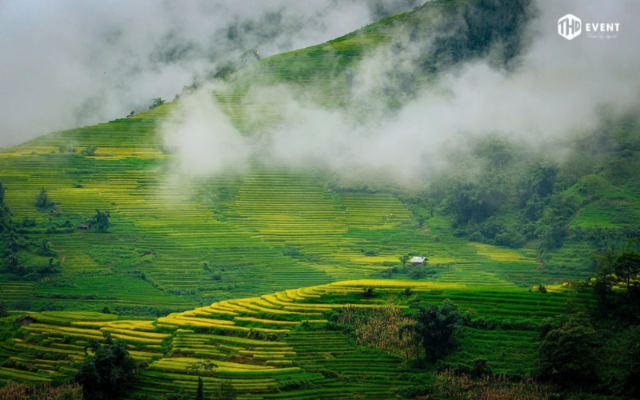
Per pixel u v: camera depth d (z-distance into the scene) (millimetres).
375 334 107250
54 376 101750
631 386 85062
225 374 97000
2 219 192625
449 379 93562
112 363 94938
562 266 178250
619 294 104375
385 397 92250
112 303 152250
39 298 154500
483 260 189000
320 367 99500
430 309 100750
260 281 170875
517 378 92500
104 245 188750
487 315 108812
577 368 88438
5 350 113062
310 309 117750
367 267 182125
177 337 111562
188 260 182750
